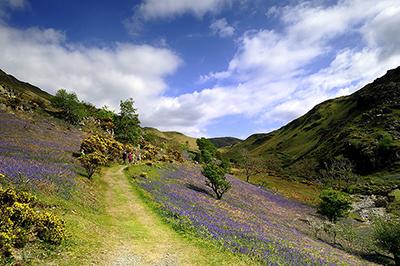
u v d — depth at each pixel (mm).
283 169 163250
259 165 134500
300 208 63719
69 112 95438
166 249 17578
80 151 48188
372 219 63094
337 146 152625
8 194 14742
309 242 31484
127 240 18047
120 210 25531
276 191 87812
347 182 104688
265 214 44562
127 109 87562
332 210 53938
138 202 28906
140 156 60719
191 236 20688
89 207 22812
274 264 18516
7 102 81500
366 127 154750
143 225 22094
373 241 38406
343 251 34812
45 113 90875
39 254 12359
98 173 38906
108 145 55812
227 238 21922
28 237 12961
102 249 15219
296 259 21016
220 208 34562
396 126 141750
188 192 39031
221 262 16906
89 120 106375
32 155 35469
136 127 89750
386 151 122062
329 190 56156
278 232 31000
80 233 16297
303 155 187875
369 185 98062
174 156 82500
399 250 33531
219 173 44719
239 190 61156
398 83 177875
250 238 23625
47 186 21781
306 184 110938
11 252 11453
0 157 25812
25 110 82875
